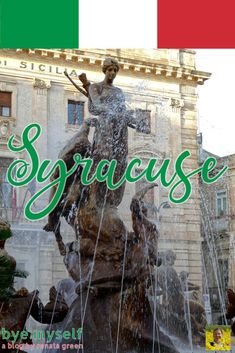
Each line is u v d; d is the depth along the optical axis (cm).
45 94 2705
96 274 937
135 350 916
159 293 1230
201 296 1895
